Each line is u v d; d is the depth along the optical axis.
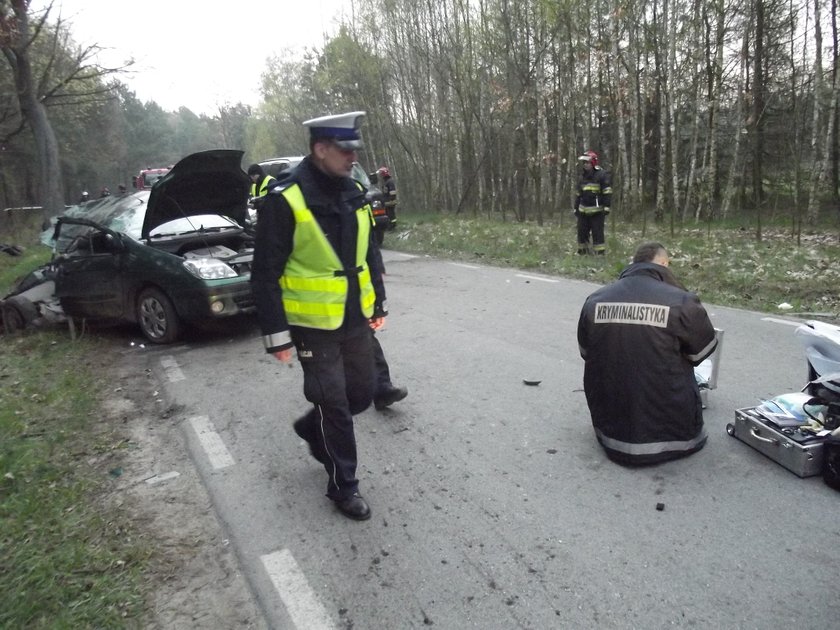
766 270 9.69
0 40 17.17
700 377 4.65
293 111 40.34
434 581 2.99
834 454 3.52
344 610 2.84
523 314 7.70
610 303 3.86
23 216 27.36
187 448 4.56
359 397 3.67
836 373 3.96
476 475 3.93
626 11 19.00
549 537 3.27
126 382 6.09
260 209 3.25
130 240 7.38
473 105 21.20
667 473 3.82
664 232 16.52
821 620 2.62
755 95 19.12
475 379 5.55
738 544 3.12
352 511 3.52
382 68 25.75
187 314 6.97
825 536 3.15
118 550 3.31
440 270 11.27
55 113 29.39
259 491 3.90
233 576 3.12
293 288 3.33
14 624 2.73
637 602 2.77
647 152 25.34
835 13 18.38
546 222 19.66
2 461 4.12
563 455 4.12
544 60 20.27
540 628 2.66
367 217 3.50
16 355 7.02
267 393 5.54
